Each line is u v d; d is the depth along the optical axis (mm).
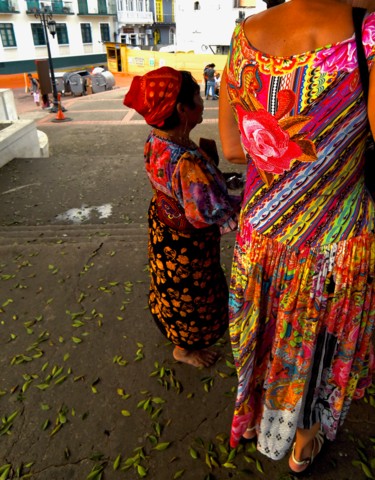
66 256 3461
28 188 6414
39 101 22141
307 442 1693
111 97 21984
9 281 3158
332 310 1286
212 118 15422
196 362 2357
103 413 2109
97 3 40062
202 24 32719
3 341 2582
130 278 3152
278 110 1055
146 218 5410
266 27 1033
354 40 936
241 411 1604
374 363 1806
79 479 1812
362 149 1116
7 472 1844
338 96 989
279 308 1354
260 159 1175
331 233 1187
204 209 1697
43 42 36906
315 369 1418
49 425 2057
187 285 1986
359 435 1940
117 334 2615
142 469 1840
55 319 2754
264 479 1791
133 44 46750
